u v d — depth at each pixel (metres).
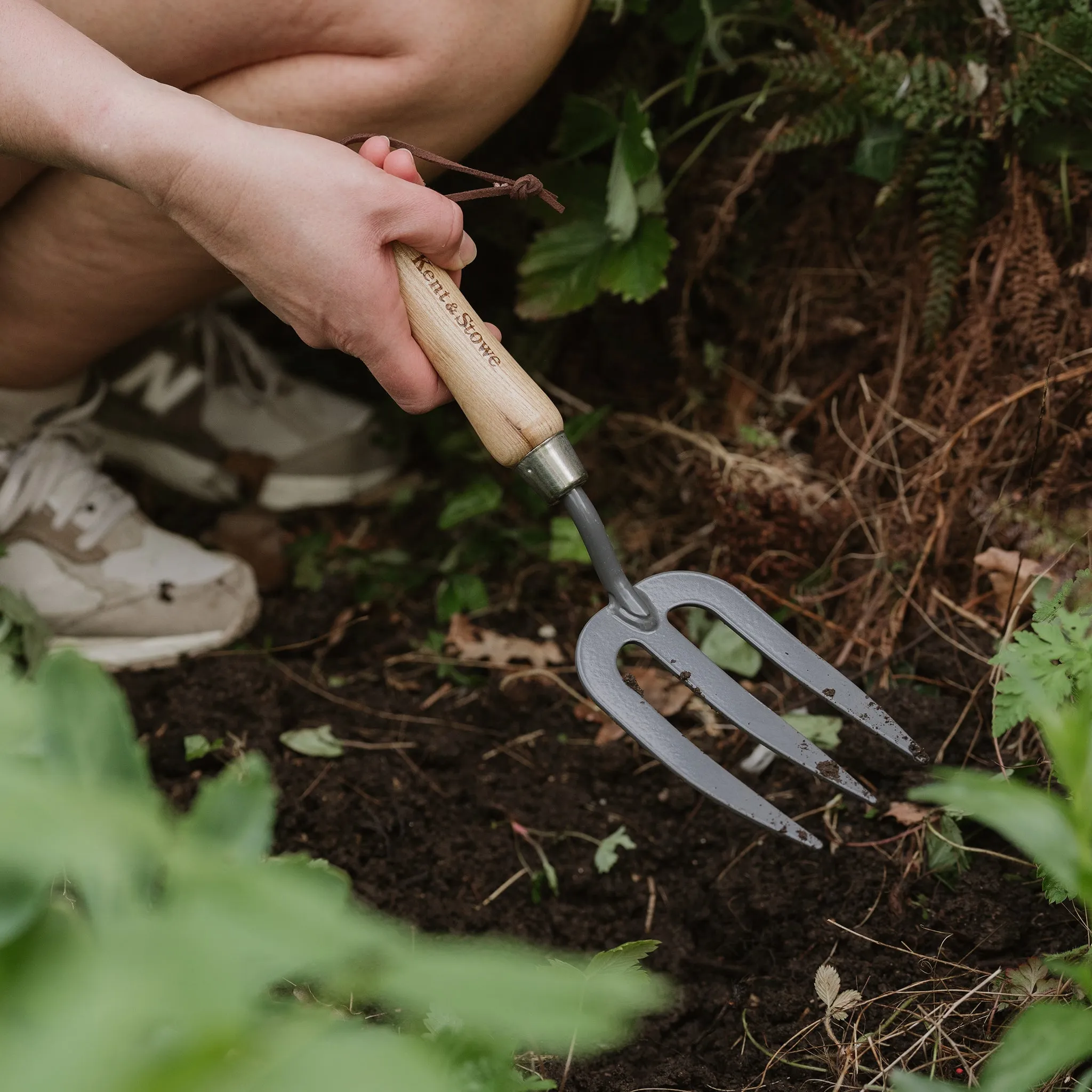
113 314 1.57
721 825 1.46
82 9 1.31
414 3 1.30
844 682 1.31
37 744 0.51
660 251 1.74
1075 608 1.35
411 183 1.16
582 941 1.38
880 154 1.70
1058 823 0.64
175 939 0.34
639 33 1.88
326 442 2.03
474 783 1.58
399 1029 1.03
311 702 1.72
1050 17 1.57
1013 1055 0.69
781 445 1.87
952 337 1.72
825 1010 1.23
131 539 1.76
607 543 1.28
